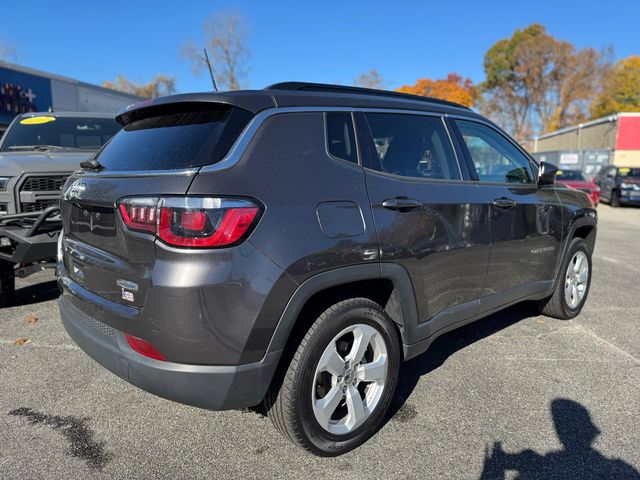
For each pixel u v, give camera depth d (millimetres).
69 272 2844
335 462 2574
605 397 3271
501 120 65562
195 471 2496
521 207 3701
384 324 2707
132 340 2285
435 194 3000
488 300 3488
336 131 2670
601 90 56000
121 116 3012
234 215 2123
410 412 3066
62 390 3307
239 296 2139
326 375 2564
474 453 2660
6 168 4805
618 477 2482
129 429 2863
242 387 2217
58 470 2486
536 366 3736
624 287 6102
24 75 15633
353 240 2480
